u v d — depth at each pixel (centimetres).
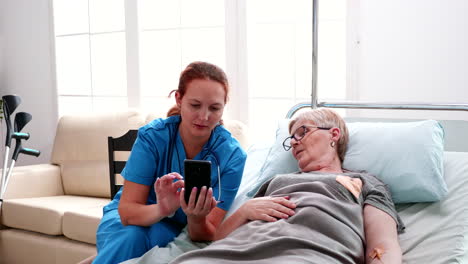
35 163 410
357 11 270
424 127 171
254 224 142
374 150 170
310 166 165
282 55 300
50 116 397
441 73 252
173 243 161
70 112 390
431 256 140
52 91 394
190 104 154
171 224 175
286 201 144
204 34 324
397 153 166
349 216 139
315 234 132
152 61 346
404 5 258
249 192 185
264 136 309
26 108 411
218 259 129
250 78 308
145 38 347
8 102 324
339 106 218
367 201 147
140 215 159
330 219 135
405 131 171
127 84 353
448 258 137
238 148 174
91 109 379
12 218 303
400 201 161
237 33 306
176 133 170
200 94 153
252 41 306
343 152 168
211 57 323
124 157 321
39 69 400
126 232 162
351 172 164
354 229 137
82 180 333
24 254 298
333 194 145
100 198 327
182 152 169
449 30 249
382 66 266
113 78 366
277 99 303
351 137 178
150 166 166
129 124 325
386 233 138
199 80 153
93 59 373
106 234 171
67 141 344
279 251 128
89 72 377
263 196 165
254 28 306
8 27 415
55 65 389
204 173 139
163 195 151
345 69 278
